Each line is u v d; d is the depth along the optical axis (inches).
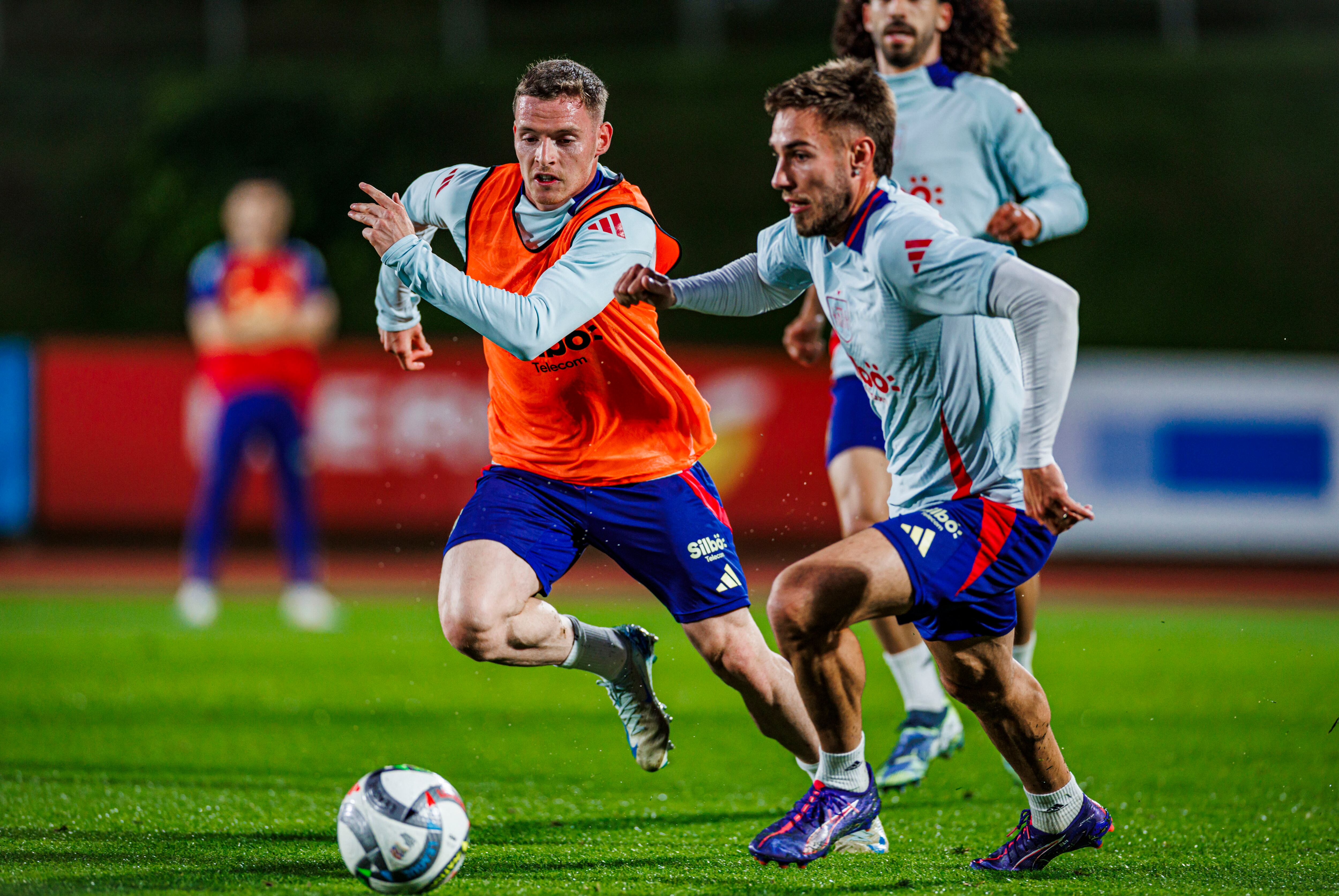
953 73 684.1
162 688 1001.5
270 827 573.6
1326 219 2792.8
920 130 676.7
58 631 1298.0
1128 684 1063.6
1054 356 426.9
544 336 494.3
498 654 519.8
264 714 906.7
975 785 695.7
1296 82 2950.3
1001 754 508.7
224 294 1316.4
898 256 454.0
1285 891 483.2
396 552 1925.4
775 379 1943.9
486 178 549.3
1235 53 3024.1
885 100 478.3
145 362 1947.6
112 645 1211.2
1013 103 676.1
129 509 1941.4
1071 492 1881.2
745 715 928.3
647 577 553.0
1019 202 714.2
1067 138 2915.8
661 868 507.8
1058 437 1881.2
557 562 542.9
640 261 521.0
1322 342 2672.2
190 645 1214.9
